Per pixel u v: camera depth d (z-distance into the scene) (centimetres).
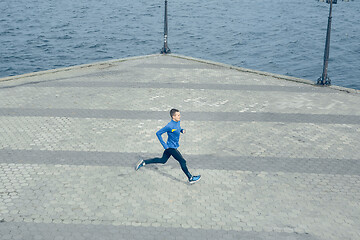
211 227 773
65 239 729
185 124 1273
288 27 5856
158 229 763
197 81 1731
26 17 6338
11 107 1392
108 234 745
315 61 3897
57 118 1302
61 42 4572
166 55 2212
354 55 4159
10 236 732
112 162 1024
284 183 938
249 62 3859
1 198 852
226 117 1339
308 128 1260
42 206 827
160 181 941
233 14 7144
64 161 1023
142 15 6806
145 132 1211
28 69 3400
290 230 768
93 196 869
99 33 5156
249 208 838
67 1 8712
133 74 1823
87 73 1838
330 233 761
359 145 1147
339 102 1510
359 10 7944
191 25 5928
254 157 1063
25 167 987
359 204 859
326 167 1017
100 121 1285
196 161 1038
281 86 1695
